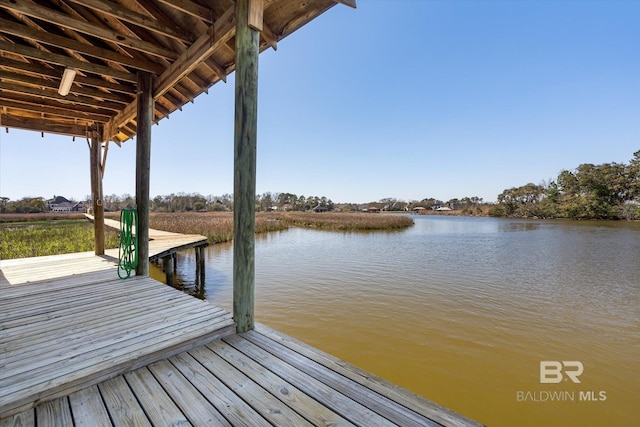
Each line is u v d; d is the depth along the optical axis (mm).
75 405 1151
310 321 4242
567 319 4363
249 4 1746
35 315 2012
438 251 10773
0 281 3014
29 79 3090
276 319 4316
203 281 6402
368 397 1188
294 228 21812
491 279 6656
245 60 1780
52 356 1429
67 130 4613
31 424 1039
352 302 5059
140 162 3133
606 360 3248
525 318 4391
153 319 1924
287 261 8727
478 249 11242
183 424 1035
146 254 3258
